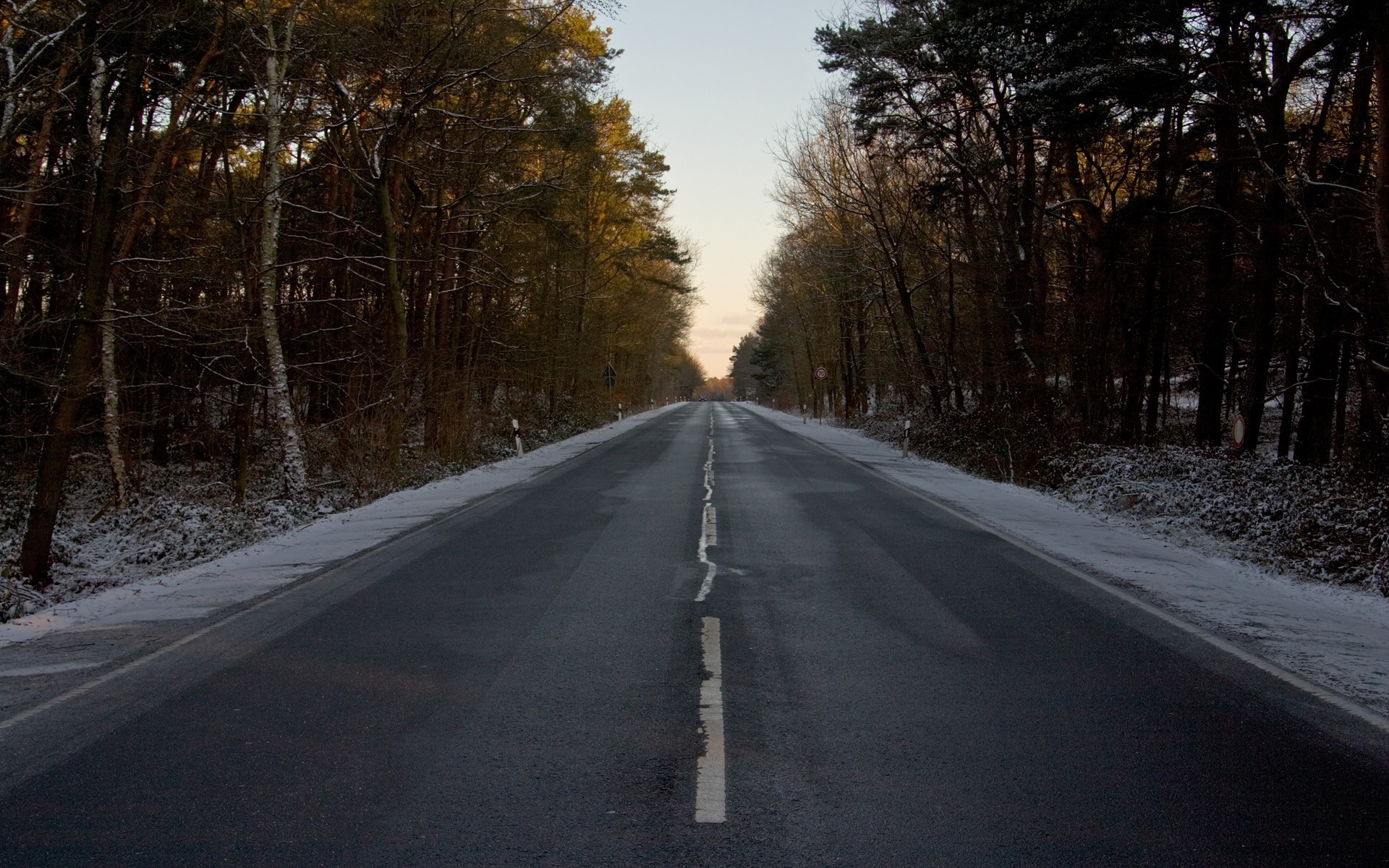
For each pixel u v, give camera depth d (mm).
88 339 12086
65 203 17281
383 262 25719
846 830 3715
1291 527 12578
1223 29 17828
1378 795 4062
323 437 23656
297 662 6094
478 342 28859
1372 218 16438
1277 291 20156
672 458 25156
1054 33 22828
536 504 14891
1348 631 7184
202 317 17703
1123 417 22719
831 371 65750
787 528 12195
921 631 6898
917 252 33844
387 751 4535
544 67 22531
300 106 19891
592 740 4684
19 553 12578
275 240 16703
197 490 21172
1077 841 3627
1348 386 24875
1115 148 25469
